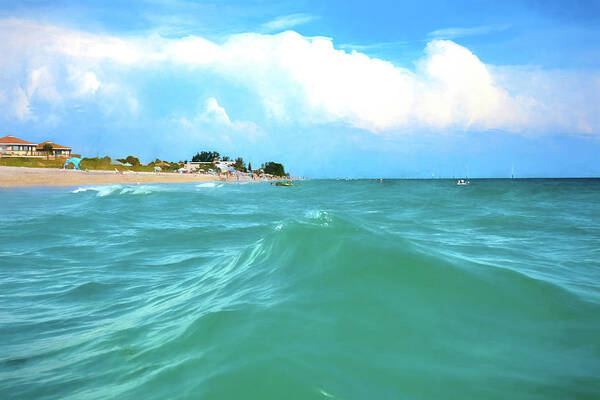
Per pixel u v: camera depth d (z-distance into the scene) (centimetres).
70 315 523
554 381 286
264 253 652
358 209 2441
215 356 308
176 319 438
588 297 473
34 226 1417
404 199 3522
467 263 544
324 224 709
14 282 703
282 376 270
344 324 361
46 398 302
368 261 516
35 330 471
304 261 555
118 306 555
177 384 281
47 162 7725
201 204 2794
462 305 418
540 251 901
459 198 3575
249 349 310
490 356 322
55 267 826
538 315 409
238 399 249
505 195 3947
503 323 387
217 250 1018
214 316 385
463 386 276
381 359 305
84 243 1129
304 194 5262
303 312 385
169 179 8119
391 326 362
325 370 281
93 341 412
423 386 273
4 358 390
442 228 1403
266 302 420
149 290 634
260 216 1953
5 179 4484
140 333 414
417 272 486
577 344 348
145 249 1038
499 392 270
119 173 7688
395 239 614
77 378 328
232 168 17950
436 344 338
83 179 5231
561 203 2864
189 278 693
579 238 1137
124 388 294
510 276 505
